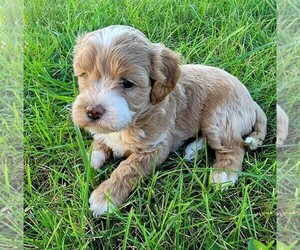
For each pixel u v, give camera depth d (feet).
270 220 0.84
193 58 0.99
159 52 0.80
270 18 1.01
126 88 0.77
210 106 0.90
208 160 0.91
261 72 0.98
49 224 0.83
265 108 0.96
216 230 0.82
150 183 0.85
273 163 0.90
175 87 0.85
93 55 0.76
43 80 0.95
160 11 1.01
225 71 0.93
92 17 1.00
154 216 0.82
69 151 0.90
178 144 0.91
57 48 0.99
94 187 0.87
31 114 0.94
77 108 0.76
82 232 0.81
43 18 1.01
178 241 0.79
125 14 1.00
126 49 0.76
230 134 0.90
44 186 0.88
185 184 0.86
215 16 1.01
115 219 0.83
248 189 0.86
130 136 0.84
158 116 0.84
